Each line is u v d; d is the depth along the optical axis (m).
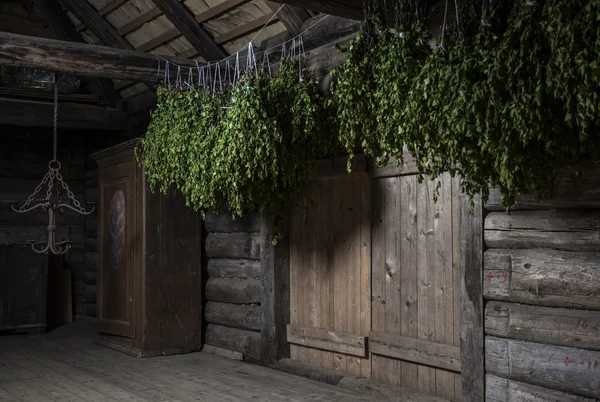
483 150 3.33
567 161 3.65
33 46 5.99
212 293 7.51
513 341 4.25
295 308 6.61
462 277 4.54
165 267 7.25
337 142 5.53
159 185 7.21
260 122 5.12
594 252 3.89
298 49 6.27
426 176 5.25
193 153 5.70
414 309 5.37
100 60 6.31
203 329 7.65
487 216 4.43
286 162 5.32
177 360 6.96
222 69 6.97
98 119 9.03
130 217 7.36
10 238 8.81
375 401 5.21
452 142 3.43
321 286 6.30
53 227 6.82
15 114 8.47
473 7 3.53
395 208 5.55
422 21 3.82
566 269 3.96
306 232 6.48
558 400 3.97
